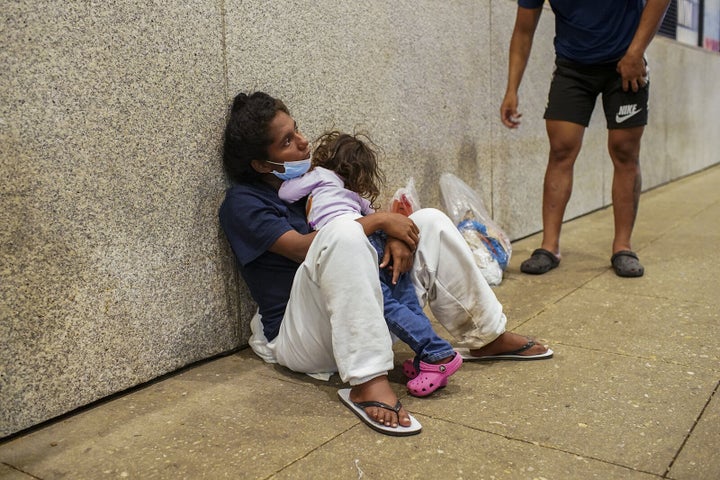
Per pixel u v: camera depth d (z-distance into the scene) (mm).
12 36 1991
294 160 2555
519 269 4109
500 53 4633
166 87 2455
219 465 1910
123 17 2289
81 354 2262
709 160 9945
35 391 2145
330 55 3203
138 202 2396
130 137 2348
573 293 3564
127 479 1854
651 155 7660
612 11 3654
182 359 2613
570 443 1987
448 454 1938
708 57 9430
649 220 5652
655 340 2830
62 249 2176
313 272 2193
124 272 2373
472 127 4402
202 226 2645
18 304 2076
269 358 2693
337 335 2121
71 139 2170
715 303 3297
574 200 5848
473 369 2580
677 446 1955
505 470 1846
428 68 3938
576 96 3904
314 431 2098
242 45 2738
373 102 3516
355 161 2609
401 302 2371
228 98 2695
